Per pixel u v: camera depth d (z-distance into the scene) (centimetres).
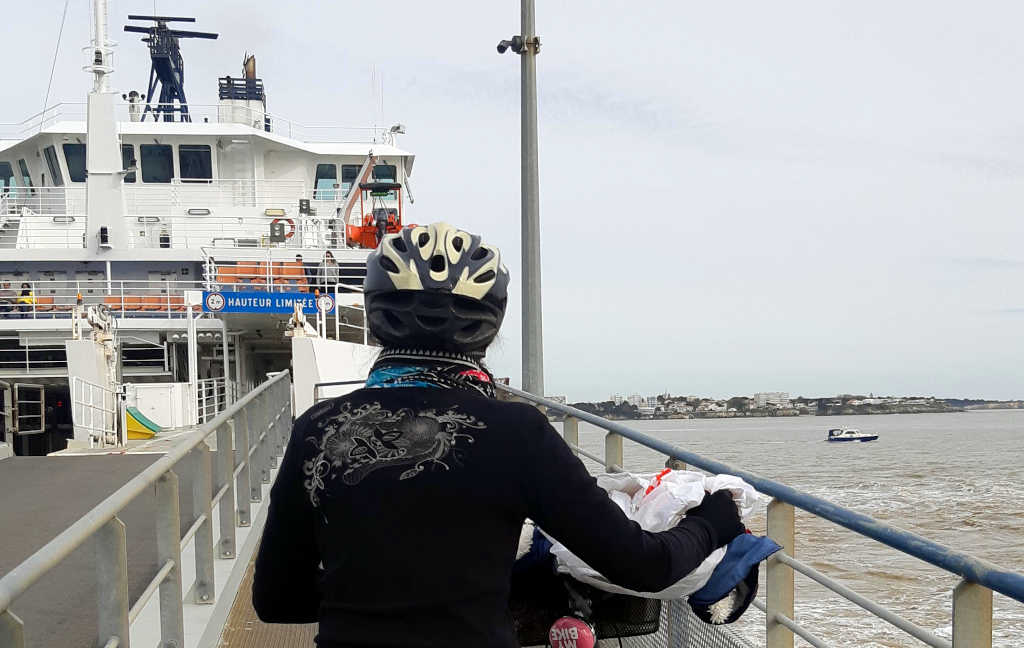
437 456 146
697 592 210
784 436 18362
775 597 258
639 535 153
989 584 163
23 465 954
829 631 1498
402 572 141
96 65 1816
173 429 1513
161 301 1822
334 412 158
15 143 2016
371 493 145
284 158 2061
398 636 139
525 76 1007
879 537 193
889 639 1427
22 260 1795
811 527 2673
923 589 1839
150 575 496
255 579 167
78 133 1962
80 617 421
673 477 223
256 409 745
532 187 1002
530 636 229
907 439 16750
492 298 163
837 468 8194
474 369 163
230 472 550
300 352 1329
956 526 3578
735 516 178
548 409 563
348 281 1884
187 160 2003
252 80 2250
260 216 2012
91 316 1251
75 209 1983
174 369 1831
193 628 407
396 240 165
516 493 147
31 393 2173
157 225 1956
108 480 834
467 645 139
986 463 8788
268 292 1506
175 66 2658
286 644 420
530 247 999
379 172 2077
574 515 146
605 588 213
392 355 162
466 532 143
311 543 159
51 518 653
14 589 175
